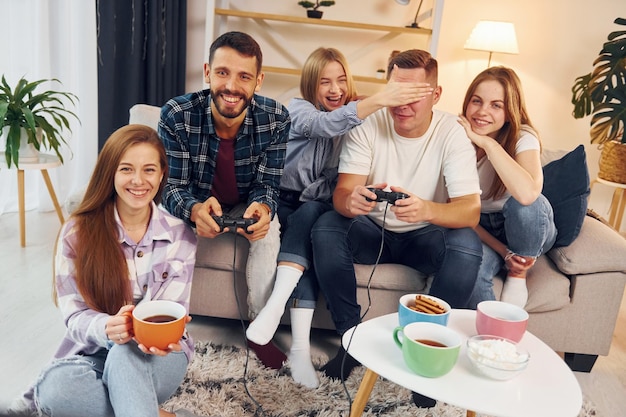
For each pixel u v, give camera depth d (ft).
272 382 5.71
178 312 3.98
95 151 11.14
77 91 10.96
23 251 8.70
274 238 6.13
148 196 4.51
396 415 5.35
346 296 5.91
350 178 6.18
